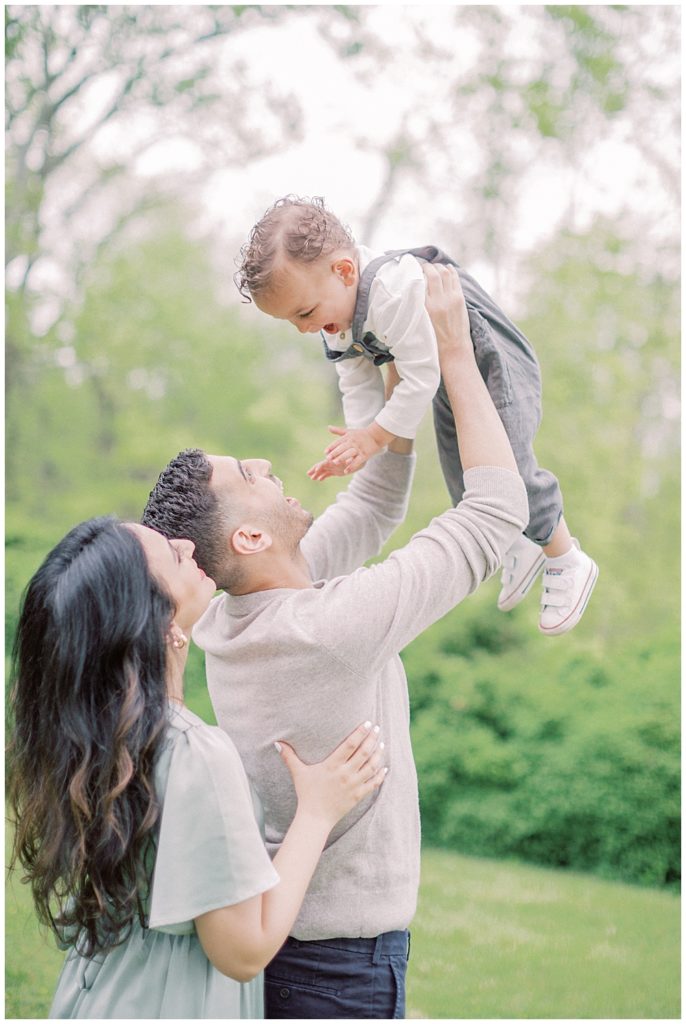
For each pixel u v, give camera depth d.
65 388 10.50
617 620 9.38
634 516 10.02
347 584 1.60
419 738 6.87
